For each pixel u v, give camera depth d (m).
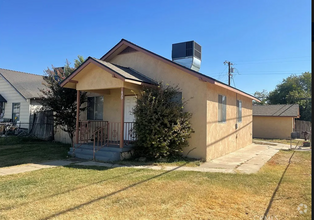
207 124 9.69
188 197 5.10
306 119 35.16
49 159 9.52
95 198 5.02
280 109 25.11
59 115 12.73
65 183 6.07
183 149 10.02
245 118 15.73
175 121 8.98
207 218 4.12
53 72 14.03
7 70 18.73
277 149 14.14
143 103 9.00
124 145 9.88
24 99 16.22
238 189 5.67
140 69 11.42
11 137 13.97
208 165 8.72
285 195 5.25
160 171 7.49
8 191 5.45
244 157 10.85
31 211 4.36
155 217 4.15
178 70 10.30
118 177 6.68
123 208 4.52
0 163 8.69
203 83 9.70
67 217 4.12
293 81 41.56
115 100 12.02
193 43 13.44
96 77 10.05
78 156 9.94
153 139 8.68
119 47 11.88
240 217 4.17
